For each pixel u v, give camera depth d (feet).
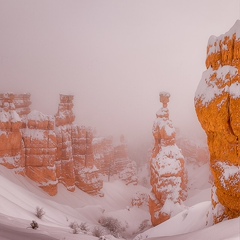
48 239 38.22
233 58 43.52
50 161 175.32
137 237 90.53
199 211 71.56
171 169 147.64
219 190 46.55
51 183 174.29
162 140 154.81
